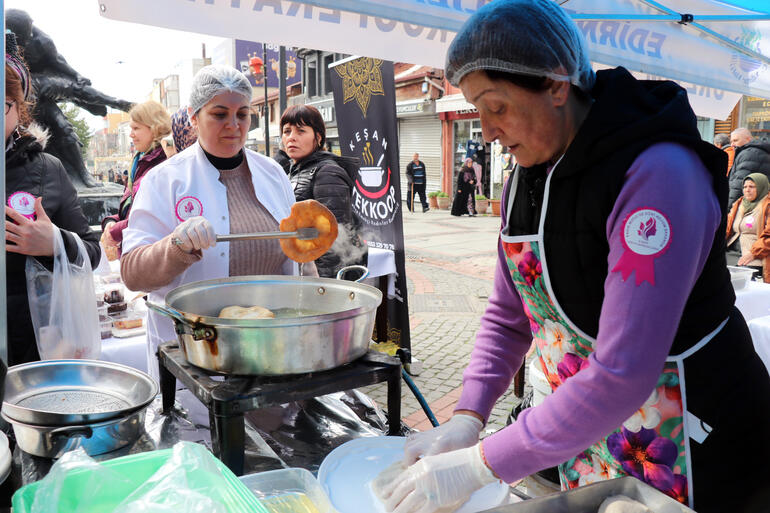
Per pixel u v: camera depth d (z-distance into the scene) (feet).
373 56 6.29
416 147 62.13
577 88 3.64
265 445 4.26
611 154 3.35
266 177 7.17
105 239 12.25
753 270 11.61
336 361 4.06
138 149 12.82
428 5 5.99
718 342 3.69
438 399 13.07
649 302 3.06
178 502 2.50
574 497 3.02
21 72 7.07
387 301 14.46
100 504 2.78
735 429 3.71
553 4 3.48
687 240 3.10
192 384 3.98
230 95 6.37
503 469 3.23
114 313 8.57
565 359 4.14
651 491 3.03
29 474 3.70
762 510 3.80
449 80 3.72
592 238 3.53
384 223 14.21
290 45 5.64
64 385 4.55
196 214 6.57
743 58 10.21
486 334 4.74
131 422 4.13
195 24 4.99
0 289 4.50
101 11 4.61
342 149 15.08
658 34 8.63
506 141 3.68
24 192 7.19
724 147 22.85
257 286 5.24
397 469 3.62
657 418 3.78
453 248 33.53
